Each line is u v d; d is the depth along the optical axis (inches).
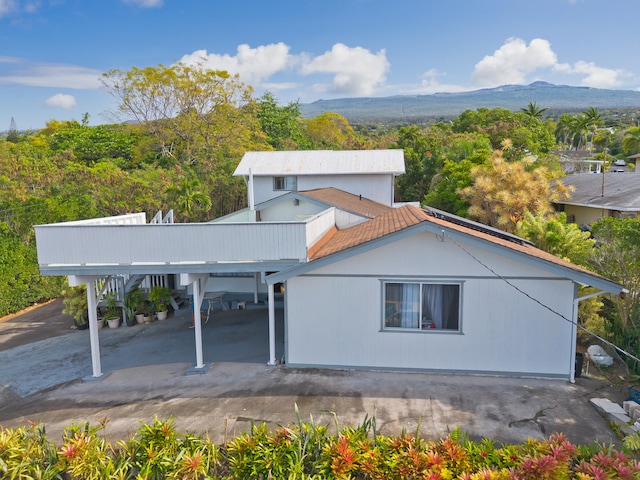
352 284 426.9
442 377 416.2
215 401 380.8
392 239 403.9
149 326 600.7
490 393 381.1
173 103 1600.6
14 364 494.0
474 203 877.2
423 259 414.0
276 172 868.6
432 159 1433.3
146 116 1595.7
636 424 315.3
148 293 648.4
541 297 401.7
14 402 406.3
